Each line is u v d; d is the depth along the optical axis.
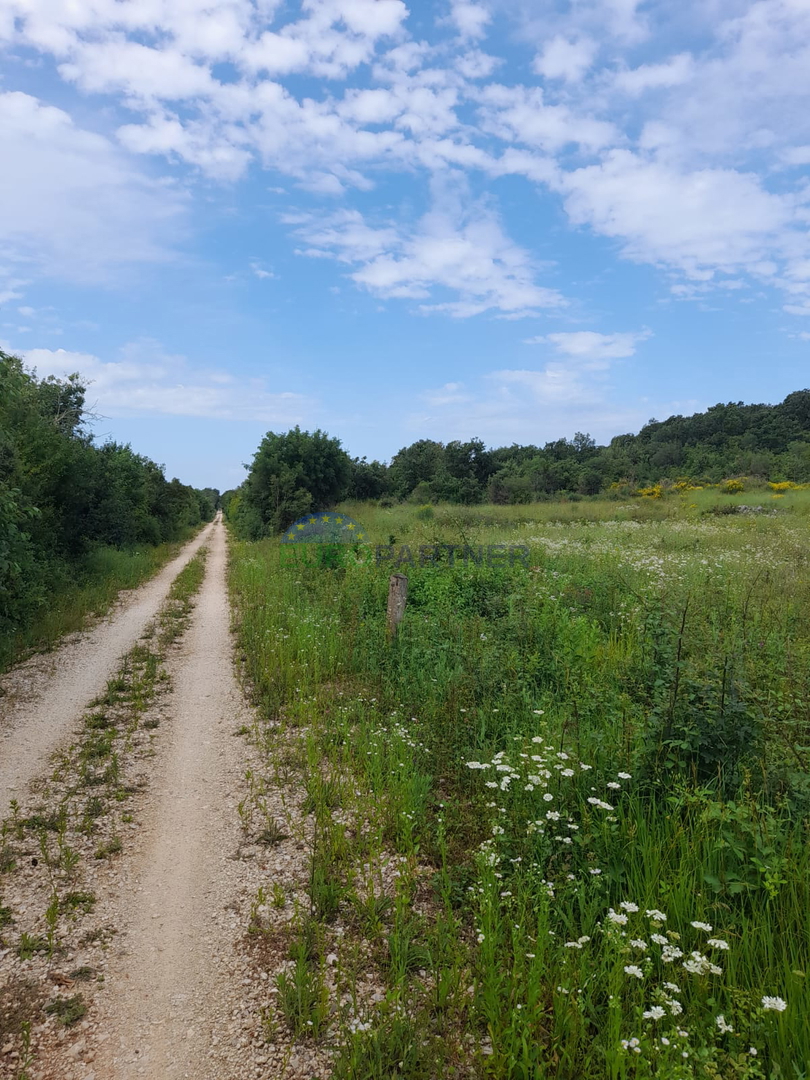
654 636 6.01
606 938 2.96
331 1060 2.77
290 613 11.02
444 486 43.78
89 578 17.19
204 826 4.84
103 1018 3.05
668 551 15.56
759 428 74.19
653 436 83.00
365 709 6.88
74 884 4.10
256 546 28.06
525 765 4.50
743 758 4.08
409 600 10.53
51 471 16.06
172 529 39.22
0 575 9.62
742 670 4.43
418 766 5.38
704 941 3.05
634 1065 2.38
